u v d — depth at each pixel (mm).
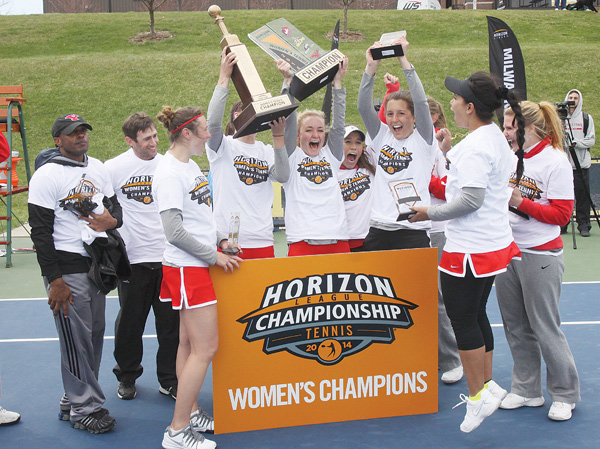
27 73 19359
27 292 7426
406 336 3775
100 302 3846
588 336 5293
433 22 23375
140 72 19234
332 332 3682
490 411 3352
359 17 23672
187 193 3373
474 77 3361
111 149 15695
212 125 3844
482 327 3615
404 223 4113
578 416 3797
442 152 4758
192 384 3375
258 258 3814
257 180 4090
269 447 3479
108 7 28000
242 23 23109
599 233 10219
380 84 18031
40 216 3512
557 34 22453
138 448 3539
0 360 5094
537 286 3734
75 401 3701
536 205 3650
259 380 3629
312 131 4074
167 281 3414
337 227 4117
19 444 3611
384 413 3811
